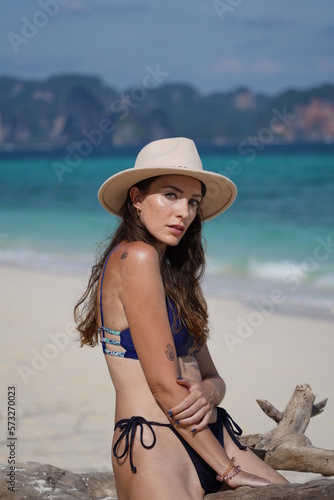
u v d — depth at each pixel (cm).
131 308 302
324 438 573
